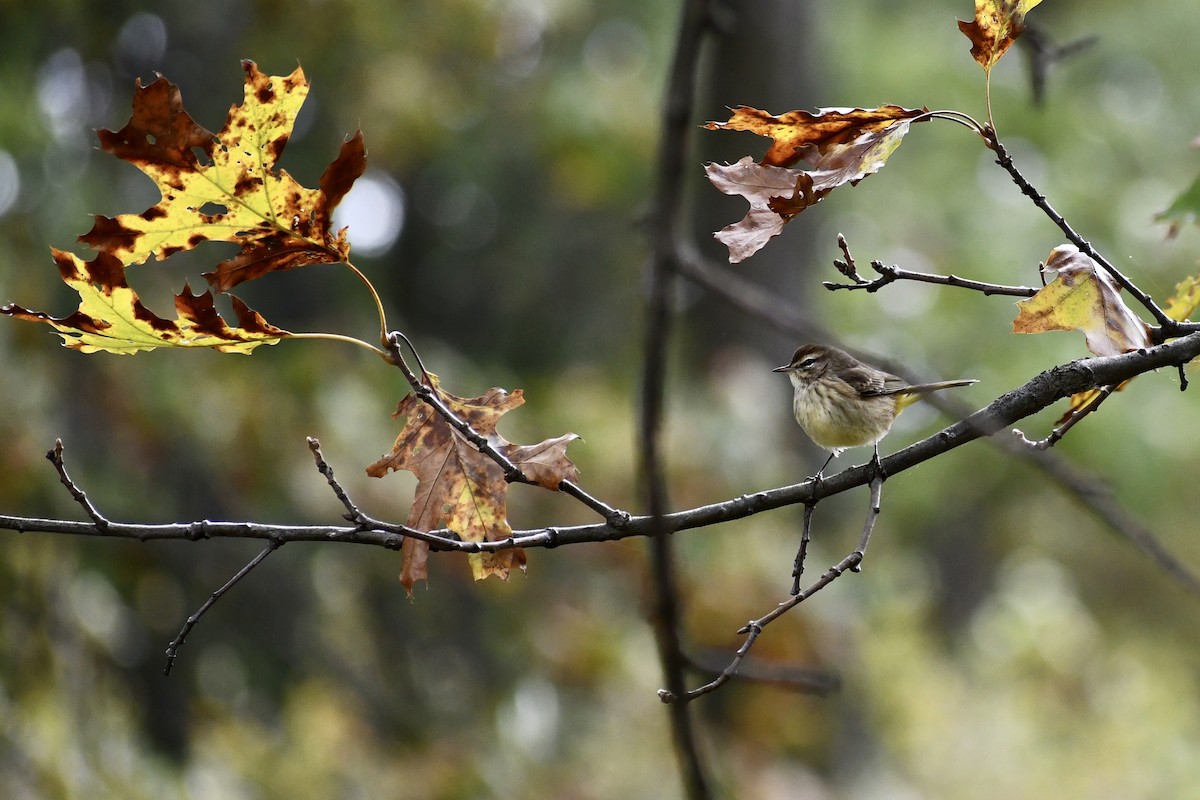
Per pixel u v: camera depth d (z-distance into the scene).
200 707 13.44
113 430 12.45
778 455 13.34
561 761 13.75
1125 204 24.48
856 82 24.69
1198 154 25.56
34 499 11.48
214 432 12.61
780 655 12.48
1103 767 18.41
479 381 14.12
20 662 10.63
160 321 4.55
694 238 16.16
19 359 11.63
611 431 13.69
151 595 13.73
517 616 14.56
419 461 5.04
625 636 13.89
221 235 4.48
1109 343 5.11
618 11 22.94
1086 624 21.52
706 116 16.83
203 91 15.49
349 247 4.61
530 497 13.44
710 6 5.87
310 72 15.84
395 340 4.78
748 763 12.84
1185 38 25.73
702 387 14.05
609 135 18.97
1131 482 21.62
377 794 13.15
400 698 15.17
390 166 17.48
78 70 14.26
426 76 16.50
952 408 5.09
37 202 12.32
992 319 23.67
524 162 22.94
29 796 9.74
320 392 13.03
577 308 24.59
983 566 31.64
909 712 16.44
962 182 25.38
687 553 12.39
